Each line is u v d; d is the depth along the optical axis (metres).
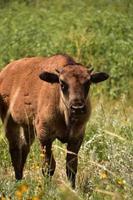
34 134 23.42
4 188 19.16
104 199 18.61
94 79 21.38
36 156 22.88
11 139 23.67
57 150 23.33
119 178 18.80
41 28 40.94
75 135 21.58
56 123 21.56
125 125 24.59
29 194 18.50
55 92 21.39
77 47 37.75
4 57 39.31
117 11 45.72
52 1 50.34
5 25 42.62
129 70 37.19
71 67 21.02
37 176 20.30
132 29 40.38
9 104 23.62
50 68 21.98
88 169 20.80
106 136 23.33
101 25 40.53
